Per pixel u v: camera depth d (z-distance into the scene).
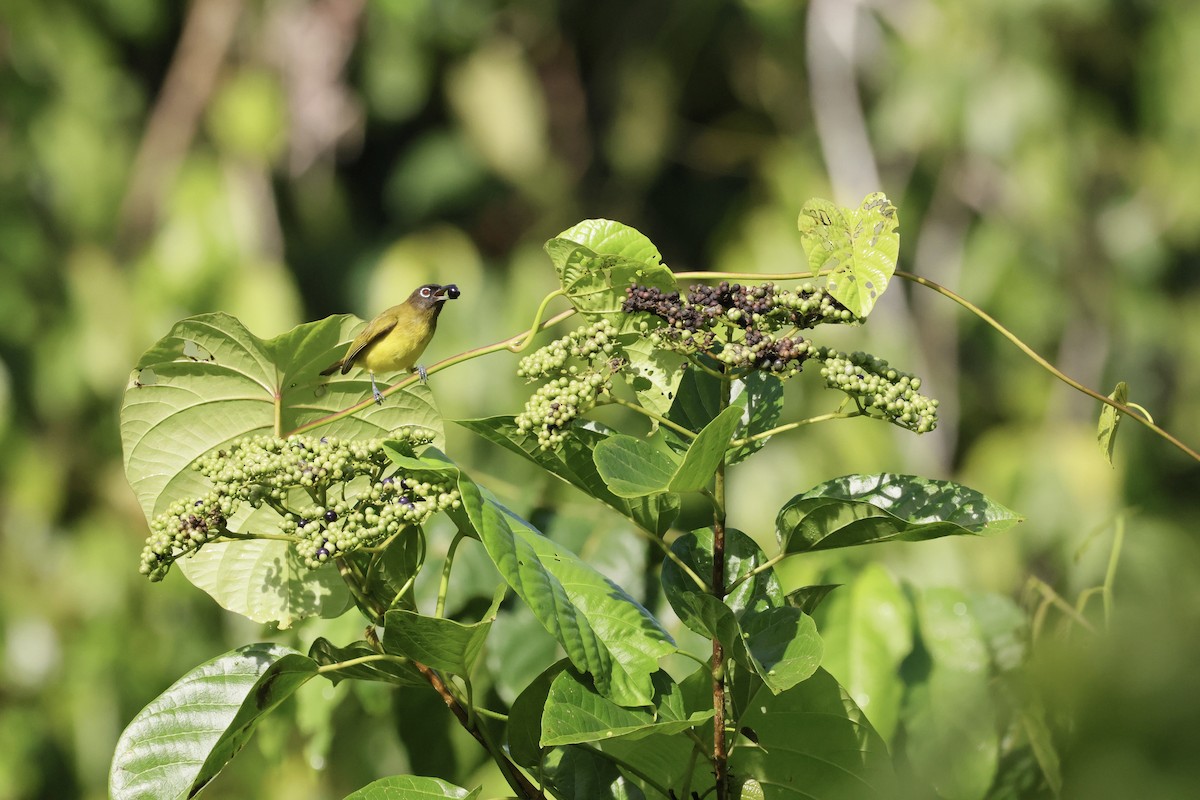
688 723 3.29
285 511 3.66
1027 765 3.93
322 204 15.24
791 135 15.92
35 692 12.26
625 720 3.36
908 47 15.14
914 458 14.14
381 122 15.99
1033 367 14.99
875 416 3.49
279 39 15.26
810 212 3.58
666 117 16.19
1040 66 14.80
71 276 13.49
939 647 5.06
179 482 4.25
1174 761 2.23
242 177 14.37
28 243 13.35
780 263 14.47
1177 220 15.05
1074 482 13.27
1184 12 15.02
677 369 3.87
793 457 12.96
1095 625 4.76
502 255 15.91
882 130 15.14
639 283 3.79
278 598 4.24
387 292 13.93
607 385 3.58
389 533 3.56
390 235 15.66
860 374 3.43
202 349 4.08
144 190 14.34
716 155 16.17
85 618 12.59
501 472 12.66
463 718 3.75
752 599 3.74
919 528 3.48
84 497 13.23
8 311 13.10
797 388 13.31
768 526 12.57
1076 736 2.30
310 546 3.49
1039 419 14.87
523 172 15.49
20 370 13.16
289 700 5.66
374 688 5.45
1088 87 15.32
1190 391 15.05
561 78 16.52
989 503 3.53
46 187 13.77
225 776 8.37
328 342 4.16
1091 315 15.12
